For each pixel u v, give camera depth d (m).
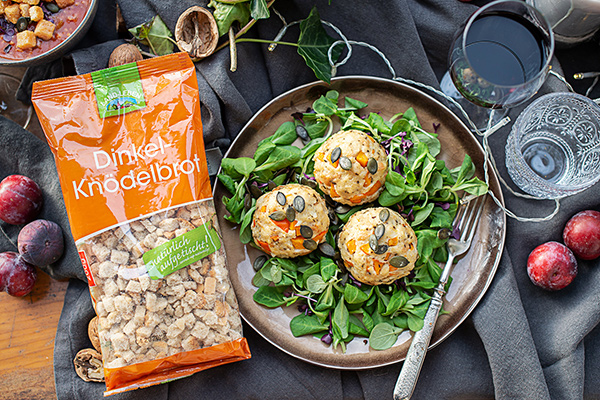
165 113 0.64
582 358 0.71
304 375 0.72
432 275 0.70
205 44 0.71
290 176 0.72
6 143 0.72
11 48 0.68
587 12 0.68
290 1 0.73
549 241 0.73
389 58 0.74
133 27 0.72
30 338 0.73
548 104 0.70
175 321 0.64
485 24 0.68
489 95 0.67
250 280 0.71
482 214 0.71
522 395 0.70
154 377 0.65
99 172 0.63
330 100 0.71
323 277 0.68
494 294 0.71
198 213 0.65
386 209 0.68
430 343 0.70
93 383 0.71
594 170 0.71
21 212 0.70
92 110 0.63
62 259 0.72
